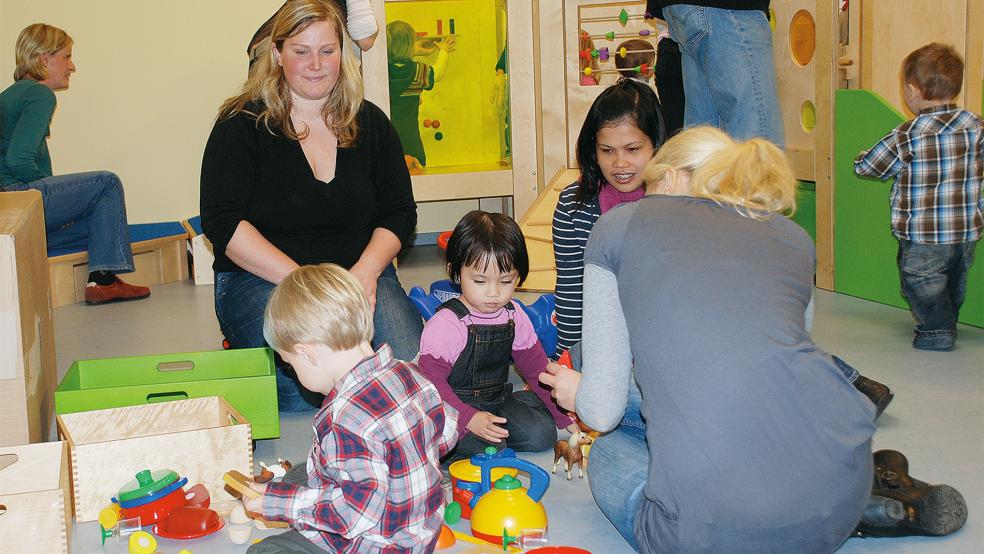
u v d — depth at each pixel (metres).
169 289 4.21
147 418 1.93
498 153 4.59
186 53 4.53
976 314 2.97
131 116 4.51
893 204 2.79
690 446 1.25
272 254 2.24
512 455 1.78
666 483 1.28
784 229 1.37
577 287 2.26
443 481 1.81
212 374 2.20
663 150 1.50
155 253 4.33
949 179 2.68
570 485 1.87
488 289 1.98
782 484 1.24
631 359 1.44
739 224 1.35
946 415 2.14
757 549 1.28
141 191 4.57
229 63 4.57
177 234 4.40
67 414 1.86
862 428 1.28
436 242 4.82
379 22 3.77
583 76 4.02
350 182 2.34
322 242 2.36
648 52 4.01
